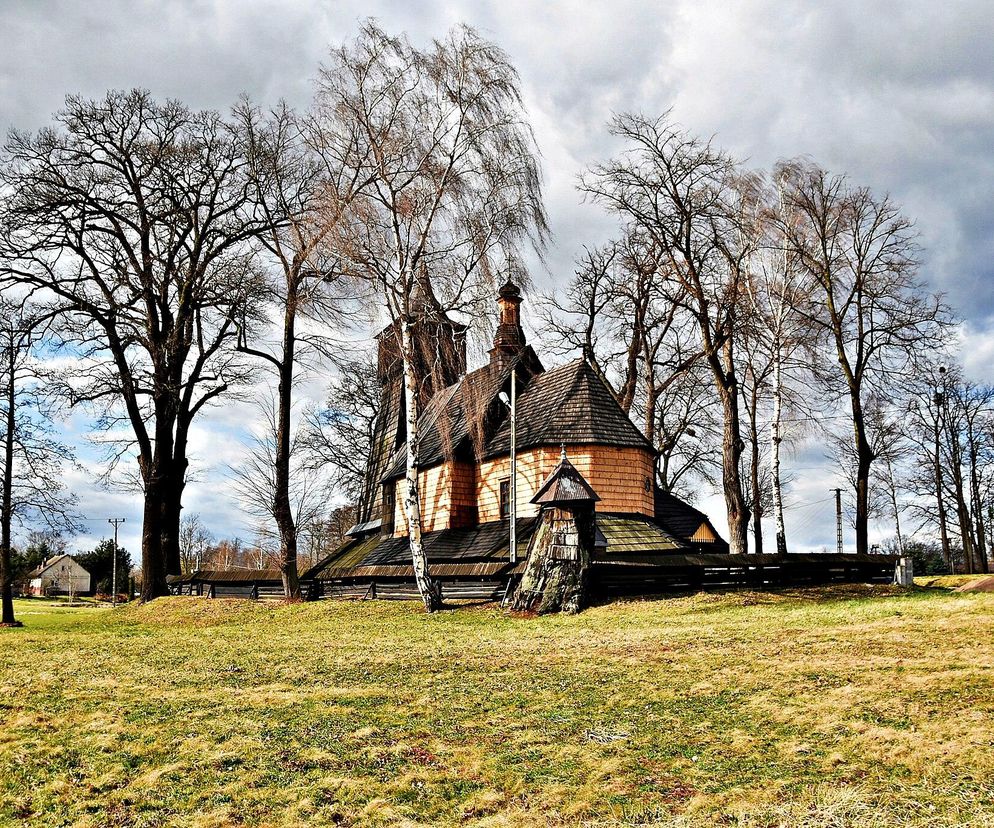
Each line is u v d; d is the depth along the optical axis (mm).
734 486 28562
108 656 17812
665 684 11359
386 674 13492
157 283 36281
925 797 6492
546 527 22797
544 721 9758
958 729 8031
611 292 38125
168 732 10047
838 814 6316
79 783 8352
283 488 31672
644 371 40906
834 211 30469
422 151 25000
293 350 32875
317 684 12805
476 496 34406
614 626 18797
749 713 9477
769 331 29719
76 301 34156
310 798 7633
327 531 65688
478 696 11328
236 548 95938
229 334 36906
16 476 31422
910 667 11109
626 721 9531
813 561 25328
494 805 7320
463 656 15203
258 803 7609
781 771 7480
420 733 9500
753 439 39188
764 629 16328
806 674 11242
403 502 38750
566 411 30781
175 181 34656
